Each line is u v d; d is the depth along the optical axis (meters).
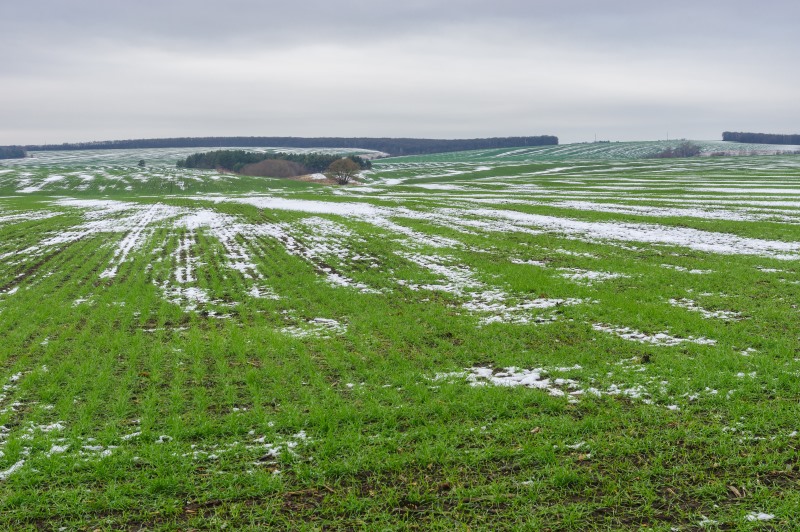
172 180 115.81
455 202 56.16
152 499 7.77
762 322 15.12
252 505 7.61
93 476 8.25
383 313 17.61
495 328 15.42
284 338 14.81
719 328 14.58
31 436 9.49
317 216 47.53
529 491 7.68
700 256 25.72
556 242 30.98
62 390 11.47
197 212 53.50
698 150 196.62
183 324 17.06
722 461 8.23
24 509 7.52
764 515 7.04
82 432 9.66
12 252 32.19
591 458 8.48
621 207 46.56
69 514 7.51
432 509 7.41
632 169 121.75
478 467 8.30
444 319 16.56
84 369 12.62
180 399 10.80
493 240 32.16
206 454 8.76
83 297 20.75
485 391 10.90
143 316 17.72
